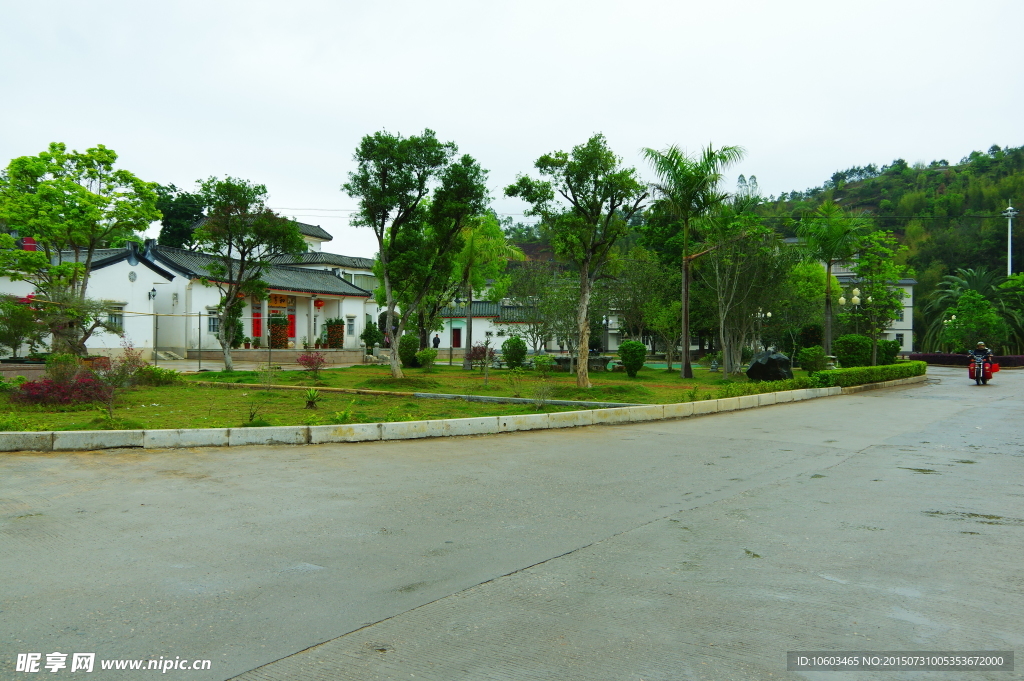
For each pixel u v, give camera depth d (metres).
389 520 5.32
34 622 3.37
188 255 32.31
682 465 7.78
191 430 8.57
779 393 16.00
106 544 4.61
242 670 2.92
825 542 4.80
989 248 61.50
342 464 7.63
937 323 47.06
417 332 35.09
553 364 27.00
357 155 17.16
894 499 6.16
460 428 9.97
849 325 36.09
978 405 15.57
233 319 22.38
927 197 78.38
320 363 19.23
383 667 2.95
